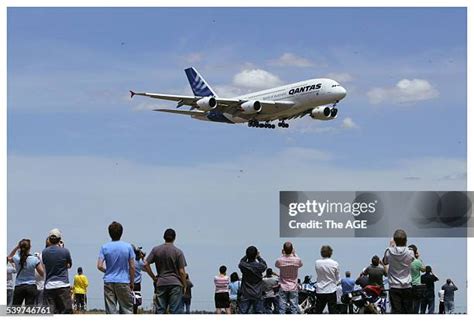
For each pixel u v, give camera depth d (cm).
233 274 2764
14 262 2025
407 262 1892
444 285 2772
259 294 2184
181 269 1906
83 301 2762
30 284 2012
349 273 2378
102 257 1870
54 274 1930
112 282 1856
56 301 1927
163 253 1903
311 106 5712
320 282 2142
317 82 5625
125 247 1872
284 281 2234
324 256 2148
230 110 6066
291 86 5822
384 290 2284
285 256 2241
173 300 1892
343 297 2348
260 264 2194
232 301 2752
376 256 2288
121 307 1875
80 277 2783
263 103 5800
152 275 1917
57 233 1966
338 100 5528
